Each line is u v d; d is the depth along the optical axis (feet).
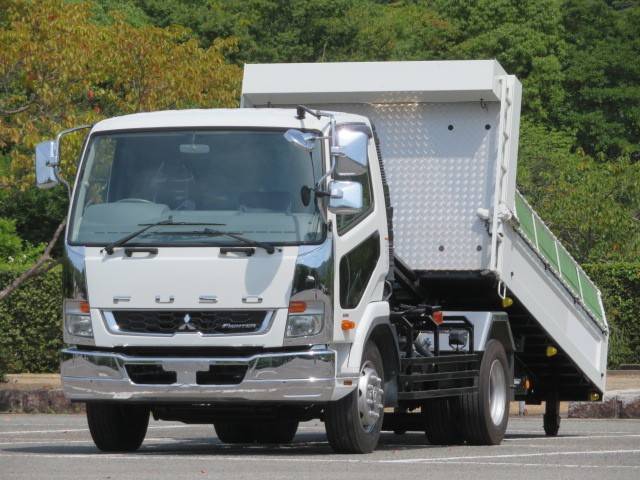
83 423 186.19
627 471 108.47
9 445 140.05
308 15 621.72
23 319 306.14
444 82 146.72
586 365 173.17
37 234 472.03
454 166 150.51
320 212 118.32
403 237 151.33
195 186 120.78
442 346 145.69
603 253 370.32
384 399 131.23
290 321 116.67
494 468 109.81
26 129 227.40
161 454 125.59
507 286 151.23
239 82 257.34
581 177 401.70
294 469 107.04
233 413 128.06
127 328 119.34
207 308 117.39
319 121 123.75
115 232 120.47
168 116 124.57
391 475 102.32
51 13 232.53
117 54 242.78
